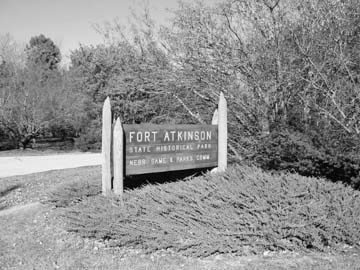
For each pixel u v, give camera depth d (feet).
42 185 29.66
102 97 75.00
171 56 29.45
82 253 14.49
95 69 76.07
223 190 16.72
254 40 26.96
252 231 13.88
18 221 19.89
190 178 22.24
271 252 13.62
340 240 14.17
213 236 13.92
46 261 14.02
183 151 21.91
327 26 24.91
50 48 122.52
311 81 23.58
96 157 61.11
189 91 29.86
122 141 18.94
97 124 76.18
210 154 23.43
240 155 27.78
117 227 14.93
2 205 24.25
